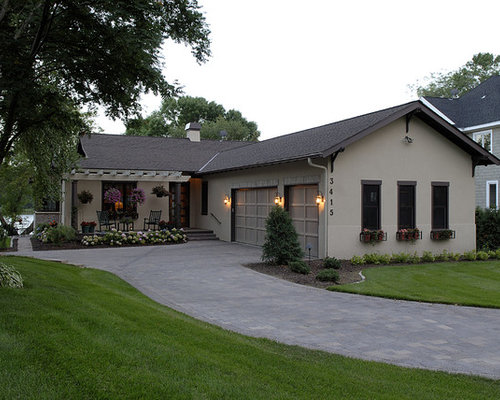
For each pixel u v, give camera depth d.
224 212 19.67
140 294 8.57
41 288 6.72
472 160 15.30
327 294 8.95
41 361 3.81
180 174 19.69
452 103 23.89
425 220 14.47
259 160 15.89
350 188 13.37
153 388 3.46
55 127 8.09
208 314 7.27
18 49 6.46
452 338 6.13
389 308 7.84
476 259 14.31
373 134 13.70
